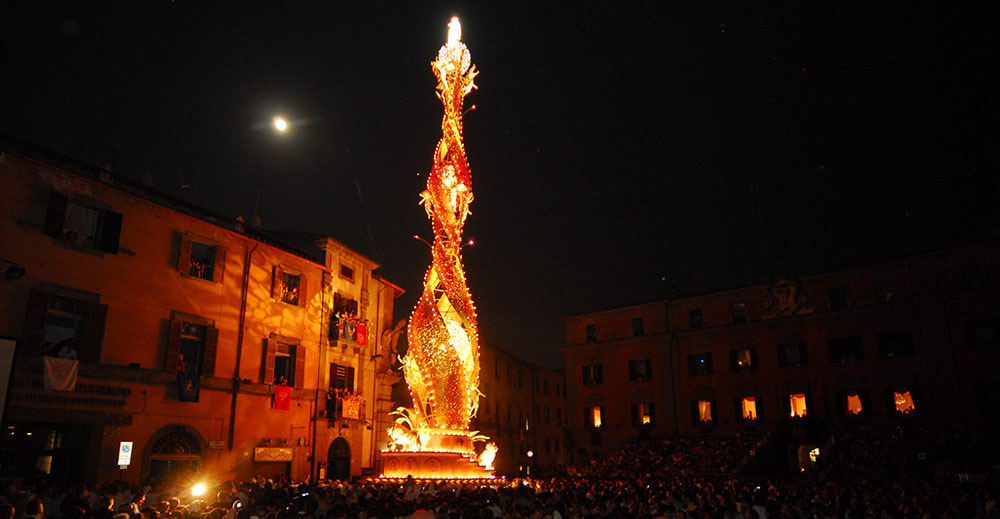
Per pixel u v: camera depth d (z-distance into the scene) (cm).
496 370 6041
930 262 4184
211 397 2809
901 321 4222
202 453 2728
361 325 3712
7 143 2317
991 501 1606
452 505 1475
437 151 3091
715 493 1916
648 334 5241
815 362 4484
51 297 2316
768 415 4594
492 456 2994
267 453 3000
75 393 2303
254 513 1297
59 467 2267
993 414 3803
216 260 2928
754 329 4788
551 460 7188
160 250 2700
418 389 2875
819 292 4575
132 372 2498
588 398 5397
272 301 3184
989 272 3981
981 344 3925
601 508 1593
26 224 2262
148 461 2505
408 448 2830
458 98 3181
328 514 1162
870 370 4269
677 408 4978
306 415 3284
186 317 2750
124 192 2584
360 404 3634
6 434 2138
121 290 2527
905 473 3136
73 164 2500
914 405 4066
